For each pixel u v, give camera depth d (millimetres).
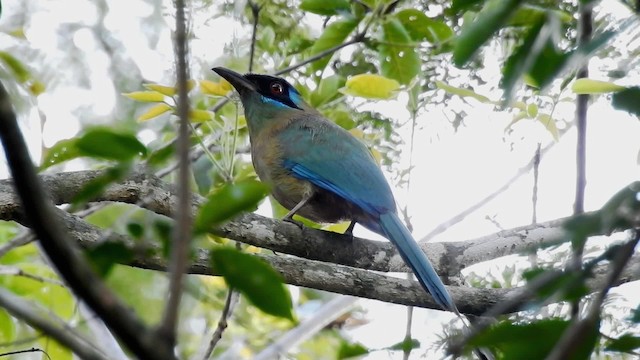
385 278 10516
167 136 12578
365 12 13727
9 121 3969
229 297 10898
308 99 13977
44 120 12594
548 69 4836
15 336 12156
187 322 15297
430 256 11086
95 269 4789
